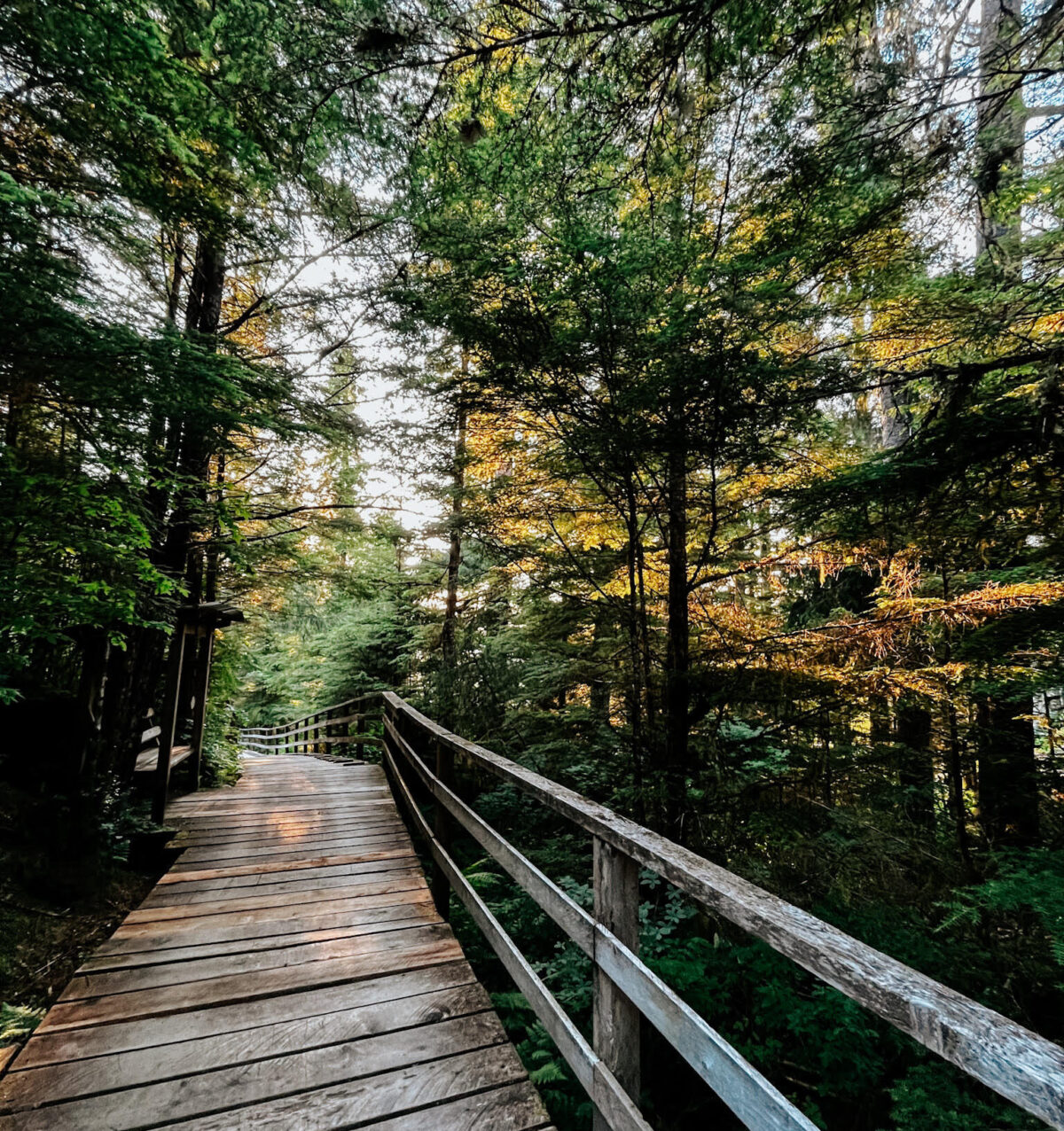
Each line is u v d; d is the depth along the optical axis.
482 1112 1.87
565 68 3.14
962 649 4.25
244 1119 1.82
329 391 6.38
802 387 3.37
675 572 5.00
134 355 2.99
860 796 5.11
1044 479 2.94
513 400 4.68
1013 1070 0.67
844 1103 3.21
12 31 2.62
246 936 3.00
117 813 4.65
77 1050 2.10
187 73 2.87
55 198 2.44
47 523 3.00
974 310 3.50
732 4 2.66
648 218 3.95
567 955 3.71
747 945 3.76
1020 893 3.27
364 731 10.83
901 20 3.11
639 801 4.60
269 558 7.45
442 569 11.19
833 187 3.24
